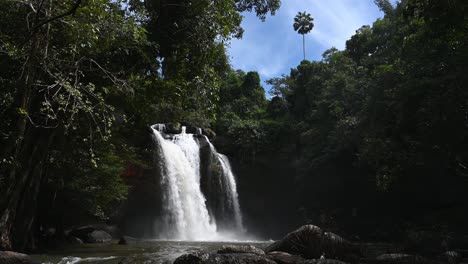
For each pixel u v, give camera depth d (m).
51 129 13.12
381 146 23.92
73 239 22.55
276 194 40.16
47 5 10.59
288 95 50.00
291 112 47.22
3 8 10.78
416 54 19.81
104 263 11.02
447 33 11.77
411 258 10.27
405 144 23.72
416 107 20.89
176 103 15.32
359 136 28.56
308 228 10.80
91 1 10.87
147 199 32.31
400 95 21.41
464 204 27.36
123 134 24.14
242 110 53.44
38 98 12.55
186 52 14.02
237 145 40.41
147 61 13.56
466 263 12.23
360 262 10.25
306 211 38.06
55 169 17.77
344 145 31.03
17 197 11.91
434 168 24.86
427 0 10.84
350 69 37.44
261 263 8.43
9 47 10.02
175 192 32.69
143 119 16.66
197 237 32.94
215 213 36.03
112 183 21.91
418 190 28.81
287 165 39.09
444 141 19.12
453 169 23.25
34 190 13.07
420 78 20.09
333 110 34.53
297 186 38.28
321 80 41.50
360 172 32.47
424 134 19.88
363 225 33.56
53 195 18.64
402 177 27.09
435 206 29.30
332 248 10.44
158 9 13.73
